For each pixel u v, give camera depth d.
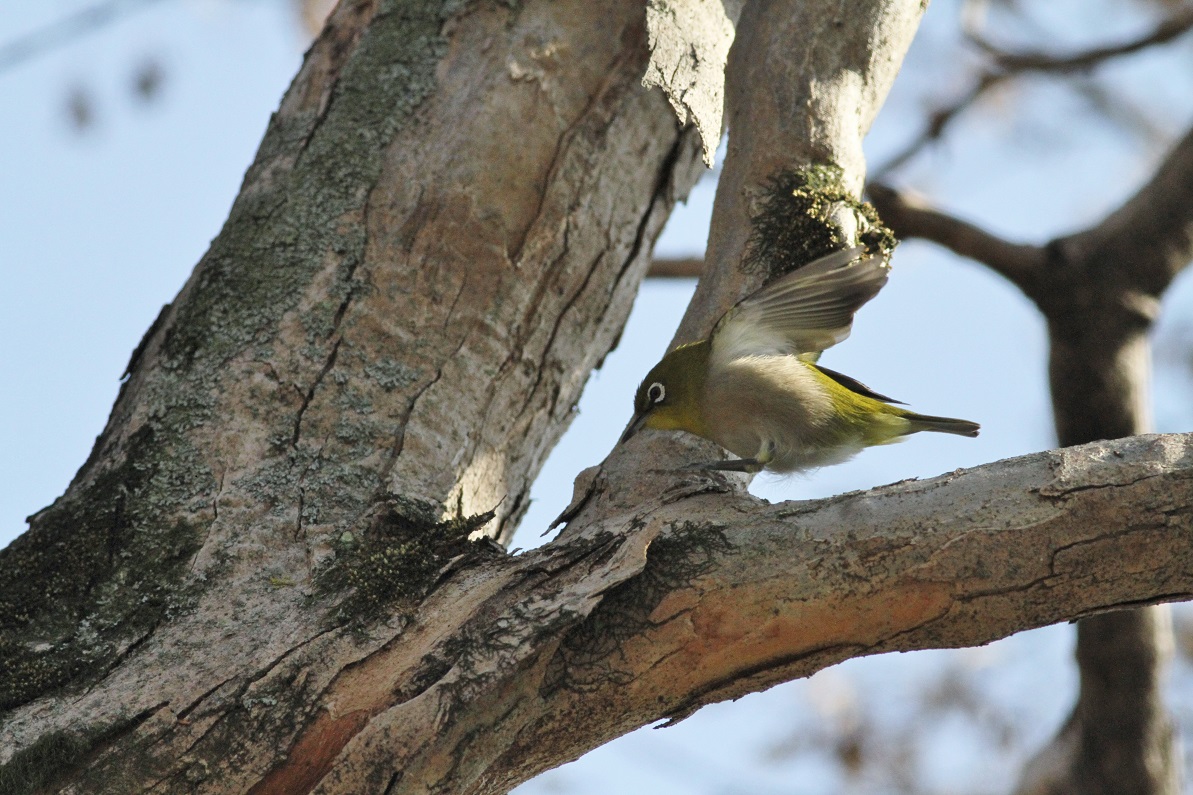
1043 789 11.70
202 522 6.71
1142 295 11.70
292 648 5.80
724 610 5.62
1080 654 11.17
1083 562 5.45
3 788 5.44
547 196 8.58
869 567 5.55
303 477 7.06
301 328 7.70
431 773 5.41
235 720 5.59
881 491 5.76
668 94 7.84
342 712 5.56
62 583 6.40
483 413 8.00
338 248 8.04
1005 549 5.48
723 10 8.53
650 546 5.76
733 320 7.90
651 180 9.34
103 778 5.48
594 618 5.68
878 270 7.82
